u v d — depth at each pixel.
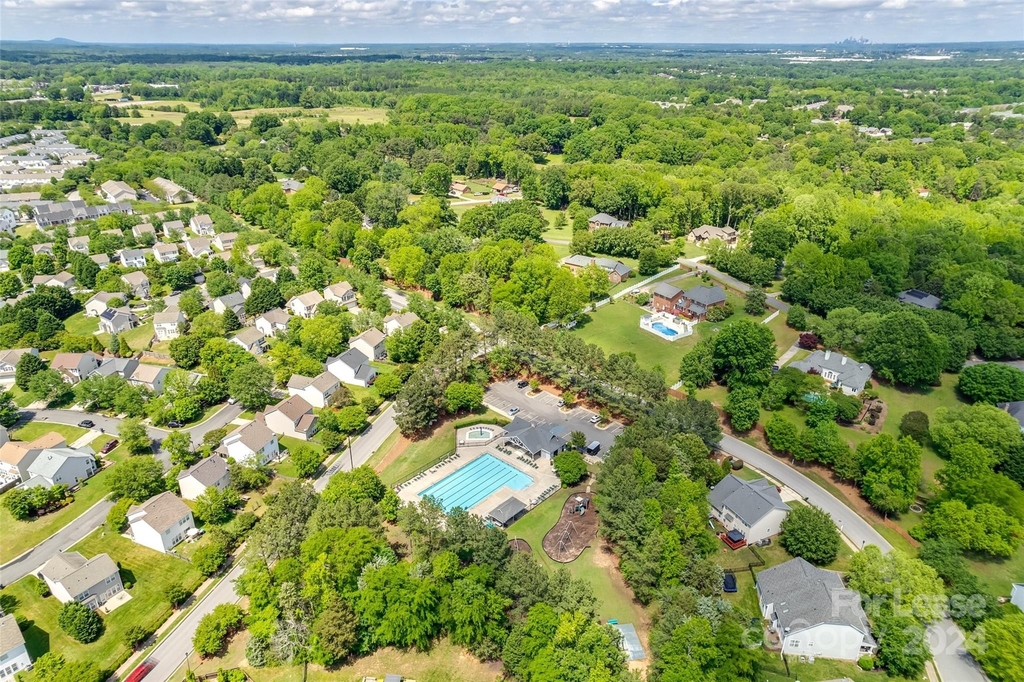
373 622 83.44
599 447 123.00
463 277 184.00
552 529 104.38
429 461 122.25
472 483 116.12
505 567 88.69
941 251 189.50
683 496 96.94
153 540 101.12
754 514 98.94
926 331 139.12
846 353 152.12
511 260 192.25
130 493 108.94
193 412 134.00
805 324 165.88
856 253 191.88
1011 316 155.75
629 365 128.75
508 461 122.25
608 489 99.00
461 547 90.94
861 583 86.00
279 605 84.62
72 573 90.38
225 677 79.31
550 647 77.44
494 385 147.00
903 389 140.12
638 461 102.94
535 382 145.12
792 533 96.69
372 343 158.12
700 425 115.81
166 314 169.38
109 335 170.50
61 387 142.12
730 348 136.25
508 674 80.69
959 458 106.94
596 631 78.19
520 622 81.75
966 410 120.94
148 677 81.06
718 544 95.25
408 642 84.88
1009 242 198.25
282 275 193.00
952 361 143.50
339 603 83.31
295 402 133.62
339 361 149.62
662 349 159.12
